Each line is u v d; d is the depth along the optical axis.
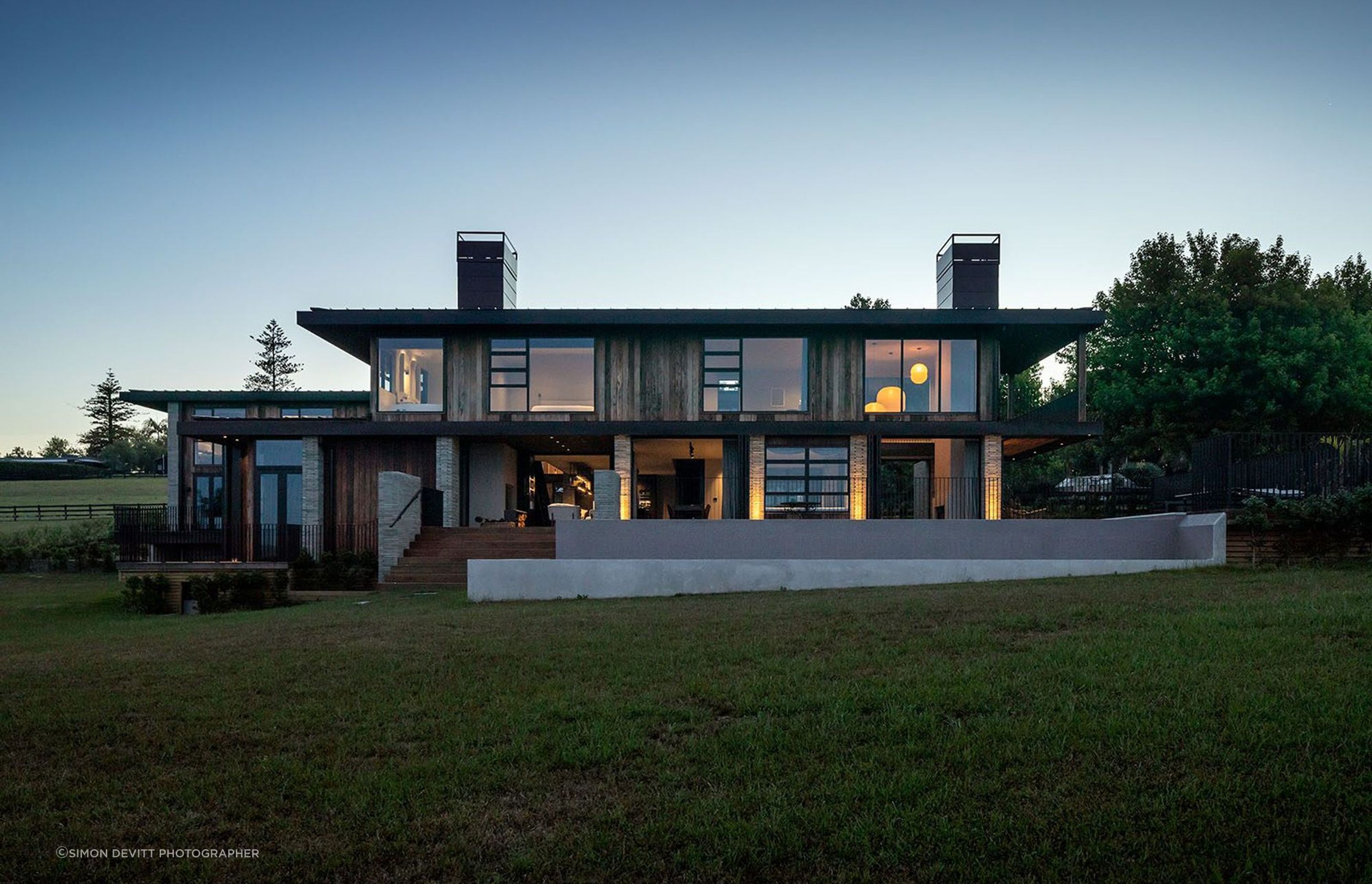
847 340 22.33
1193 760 4.66
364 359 26.98
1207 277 34.00
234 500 24.19
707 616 10.45
